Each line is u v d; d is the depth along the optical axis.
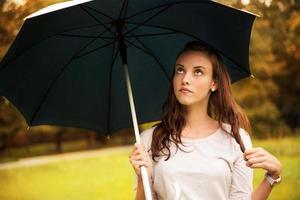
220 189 2.38
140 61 2.75
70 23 2.38
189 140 2.45
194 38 2.59
